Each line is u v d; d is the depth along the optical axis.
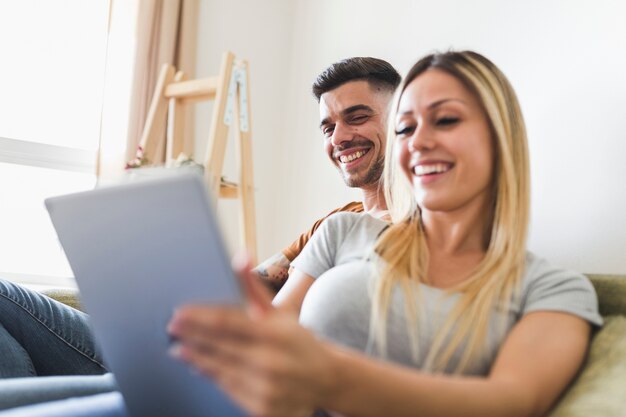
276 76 3.06
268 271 1.64
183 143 2.64
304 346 0.60
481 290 0.98
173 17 2.79
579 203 1.46
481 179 1.04
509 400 0.78
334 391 0.66
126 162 2.64
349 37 2.59
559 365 0.86
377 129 1.70
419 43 2.12
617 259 1.36
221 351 0.60
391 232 1.11
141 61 2.69
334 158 1.78
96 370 1.46
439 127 1.05
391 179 1.26
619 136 1.38
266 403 0.59
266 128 3.04
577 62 1.51
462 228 1.06
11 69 2.66
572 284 0.97
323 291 1.05
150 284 0.68
